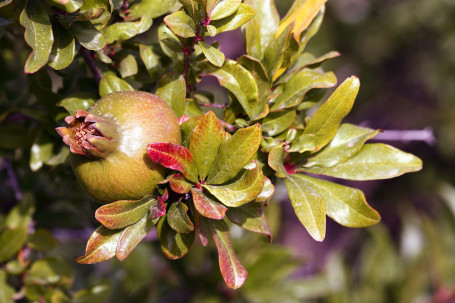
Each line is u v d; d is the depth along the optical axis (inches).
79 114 16.2
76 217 24.5
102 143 16.1
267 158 18.1
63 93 21.3
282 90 18.7
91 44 17.7
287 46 18.6
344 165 18.8
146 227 17.0
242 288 26.8
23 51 25.1
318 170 18.8
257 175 16.6
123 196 16.6
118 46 19.8
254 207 17.7
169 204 17.2
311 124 18.3
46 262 22.1
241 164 16.8
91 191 16.8
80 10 17.7
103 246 16.9
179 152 16.4
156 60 19.6
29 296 21.8
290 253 26.9
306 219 17.5
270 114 18.6
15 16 17.6
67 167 20.3
